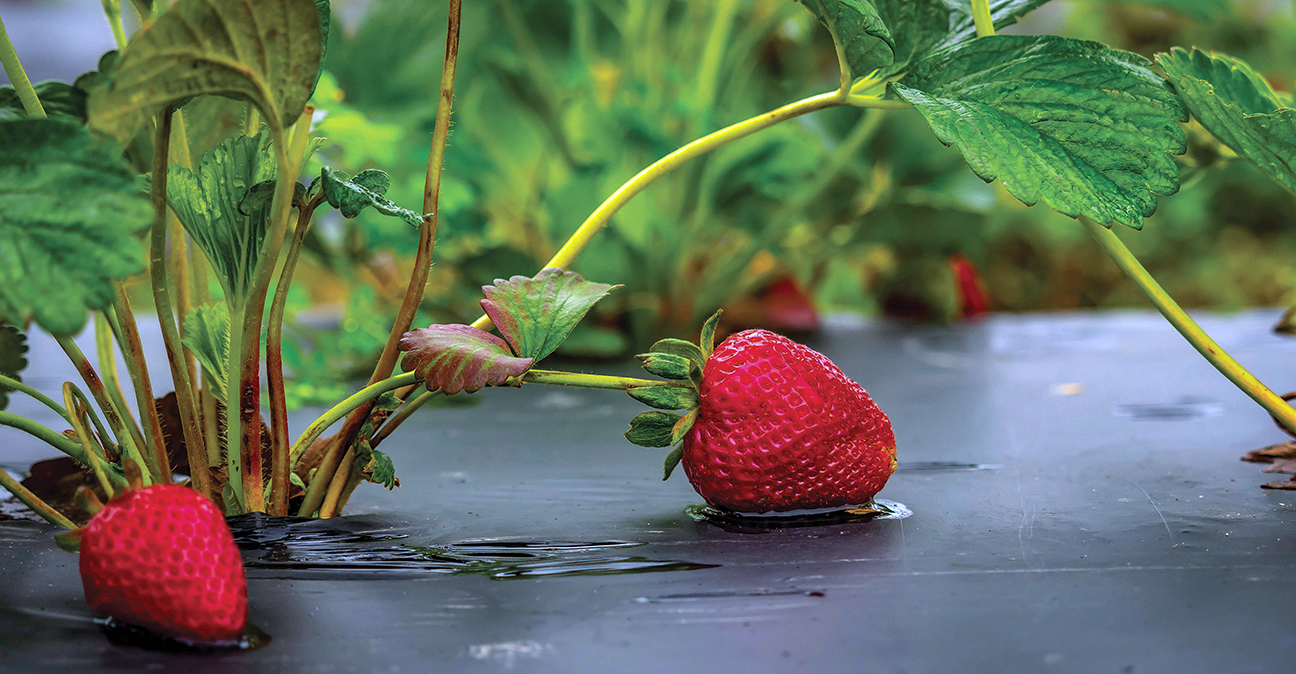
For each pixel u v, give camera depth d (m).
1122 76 0.55
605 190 1.27
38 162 0.50
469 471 0.65
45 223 0.50
